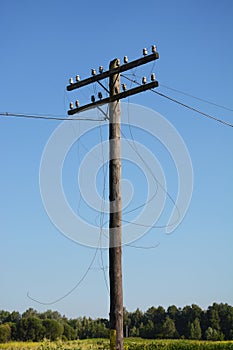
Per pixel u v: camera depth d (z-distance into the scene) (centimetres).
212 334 8569
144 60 1159
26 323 7619
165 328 9100
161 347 4388
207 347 4428
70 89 1266
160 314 10019
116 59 1219
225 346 4456
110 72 1210
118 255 1100
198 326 8844
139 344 4547
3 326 7444
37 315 10519
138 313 10250
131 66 1178
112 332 1067
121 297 1085
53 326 7638
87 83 1241
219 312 9275
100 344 5234
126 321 9750
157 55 1148
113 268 1095
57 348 4800
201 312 9512
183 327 9388
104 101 1204
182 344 4578
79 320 9881
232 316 9094
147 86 1153
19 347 4950
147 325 9325
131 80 1181
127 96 1173
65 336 8019
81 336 9094
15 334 7494
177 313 9806
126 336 9350
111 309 1080
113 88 1205
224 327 9044
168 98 1303
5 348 4869
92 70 1240
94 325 9244
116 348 1059
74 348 4741
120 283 1091
